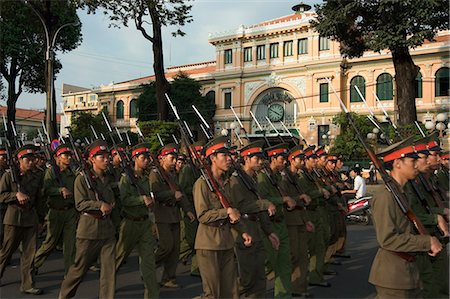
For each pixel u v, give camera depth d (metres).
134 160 6.94
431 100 33.25
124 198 6.18
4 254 6.94
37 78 32.78
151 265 6.16
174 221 7.18
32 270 6.99
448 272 5.79
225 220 5.18
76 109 55.69
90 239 5.69
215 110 41.66
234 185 5.48
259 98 40.50
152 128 24.11
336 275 8.16
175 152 7.51
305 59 38.19
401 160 4.32
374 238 12.04
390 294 4.04
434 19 19.47
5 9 26.94
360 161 28.97
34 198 7.10
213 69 46.03
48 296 6.83
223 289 5.20
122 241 6.26
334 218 8.46
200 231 5.18
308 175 7.52
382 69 35.06
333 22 21.16
